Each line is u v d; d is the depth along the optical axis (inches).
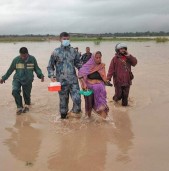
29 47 1132.5
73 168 118.5
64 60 171.5
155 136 147.5
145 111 187.3
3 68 414.0
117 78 198.2
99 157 127.2
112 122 168.9
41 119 176.2
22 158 127.0
